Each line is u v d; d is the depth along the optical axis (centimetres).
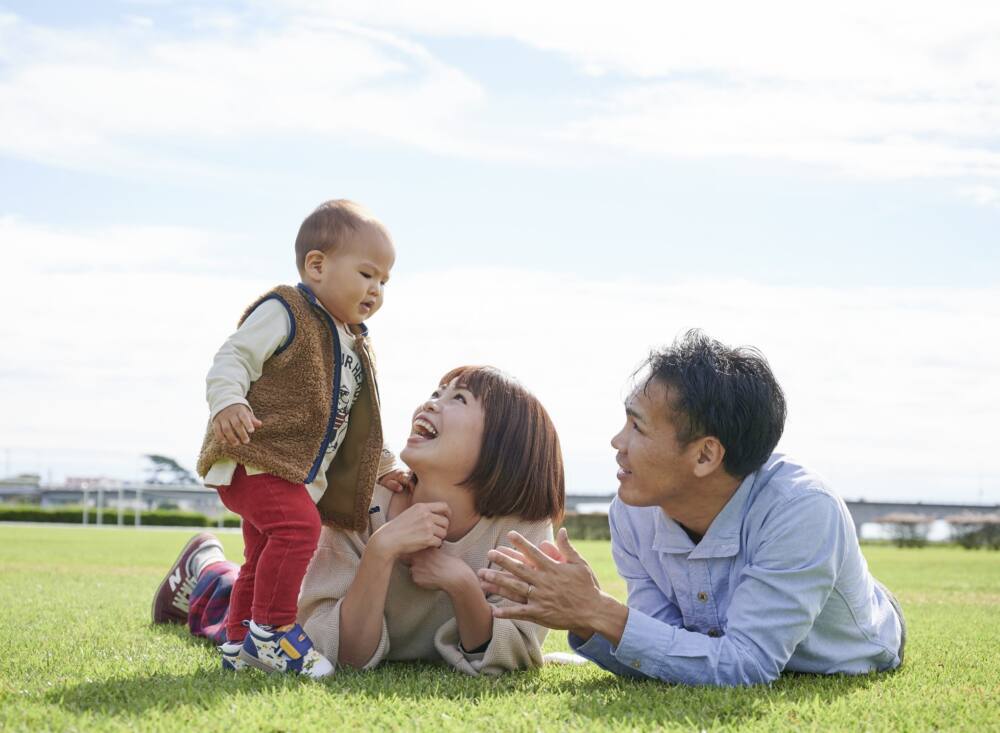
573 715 240
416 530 302
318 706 242
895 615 328
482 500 318
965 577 1016
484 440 315
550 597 273
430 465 315
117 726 217
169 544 1466
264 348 305
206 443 310
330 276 327
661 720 237
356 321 332
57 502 3491
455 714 241
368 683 282
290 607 300
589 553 1431
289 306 313
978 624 496
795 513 279
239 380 299
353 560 326
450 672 310
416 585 319
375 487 344
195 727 219
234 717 227
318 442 311
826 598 283
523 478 319
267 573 299
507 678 299
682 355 275
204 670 300
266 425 303
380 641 311
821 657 300
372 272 329
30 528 2531
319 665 295
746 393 269
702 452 274
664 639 274
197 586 401
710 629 297
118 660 322
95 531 2270
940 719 243
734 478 280
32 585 652
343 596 319
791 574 275
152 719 224
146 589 636
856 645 305
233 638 331
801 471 292
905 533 2750
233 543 1532
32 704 241
